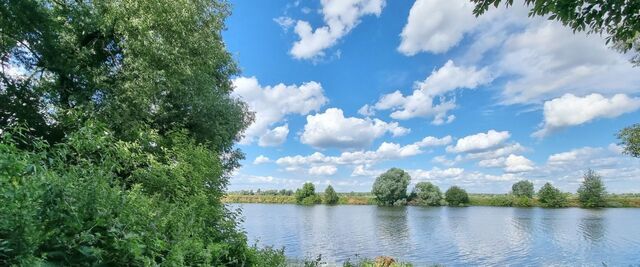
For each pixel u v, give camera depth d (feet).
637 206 337.11
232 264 23.34
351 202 417.28
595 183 343.05
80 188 12.06
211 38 55.77
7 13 39.11
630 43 15.69
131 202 14.80
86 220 12.09
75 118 39.01
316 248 111.96
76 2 45.80
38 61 46.85
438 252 109.60
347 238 135.44
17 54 46.80
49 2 43.98
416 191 382.83
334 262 86.58
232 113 64.49
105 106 44.09
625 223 190.70
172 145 32.30
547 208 344.69
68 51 45.73
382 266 64.13
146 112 47.83
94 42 48.11
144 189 23.09
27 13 39.88
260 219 216.95
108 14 45.96
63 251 11.11
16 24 40.70
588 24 14.28
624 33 14.58
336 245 118.62
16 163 10.37
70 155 16.57
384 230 162.61
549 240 132.67
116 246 12.26
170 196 24.53
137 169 23.79
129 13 46.44
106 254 12.32
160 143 32.58
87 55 47.01
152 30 46.80
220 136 59.77
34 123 44.42
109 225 12.57
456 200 368.68
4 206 9.50
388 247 116.67
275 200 457.68
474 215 257.55
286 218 225.56
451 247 118.42
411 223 196.85
